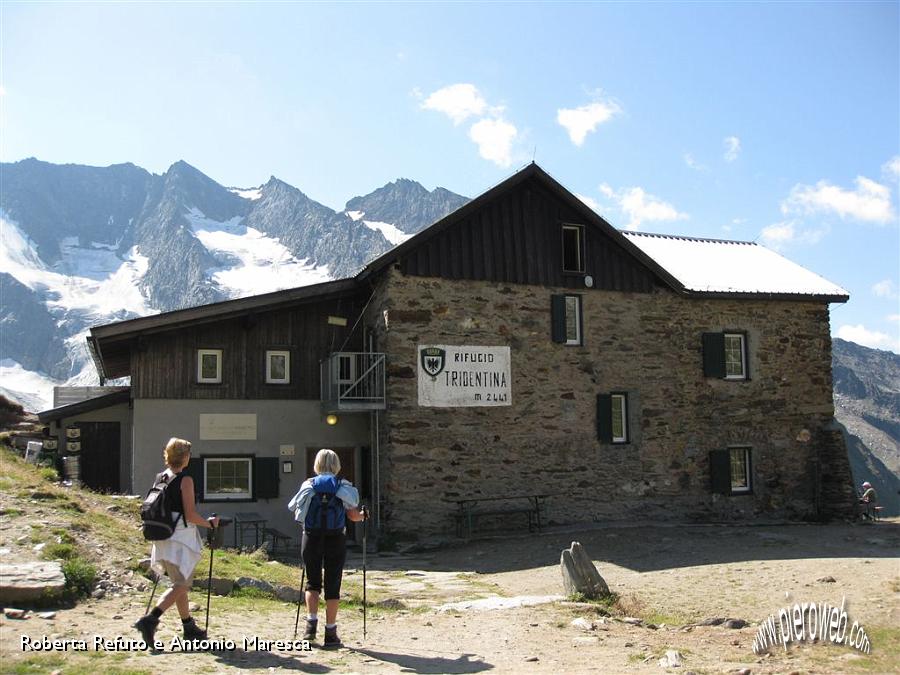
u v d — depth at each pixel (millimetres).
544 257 18984
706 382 20344
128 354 20438
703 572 12406
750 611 9781
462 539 17141
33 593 7383
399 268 17625
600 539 16359
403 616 9398
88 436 19953
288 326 18500
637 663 7199
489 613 9516
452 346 17844
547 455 18422
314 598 7320
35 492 10523
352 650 7203
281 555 15844
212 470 17688
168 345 17531
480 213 18516
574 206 19281
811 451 21297
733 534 17078
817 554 14164
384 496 17609
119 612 7598
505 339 18344
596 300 19453
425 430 17406
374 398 17312
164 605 6613
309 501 7383
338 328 18969
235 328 18062
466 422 17781
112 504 11812
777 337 21328
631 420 19469
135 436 17078
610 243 19750
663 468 19578
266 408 18094
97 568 8562
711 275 21500
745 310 21047
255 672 6160
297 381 18406
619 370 19422
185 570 6688
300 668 6387
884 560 12961
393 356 17344
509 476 18000
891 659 7527
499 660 7164
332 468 7562
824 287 21734
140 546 9672
